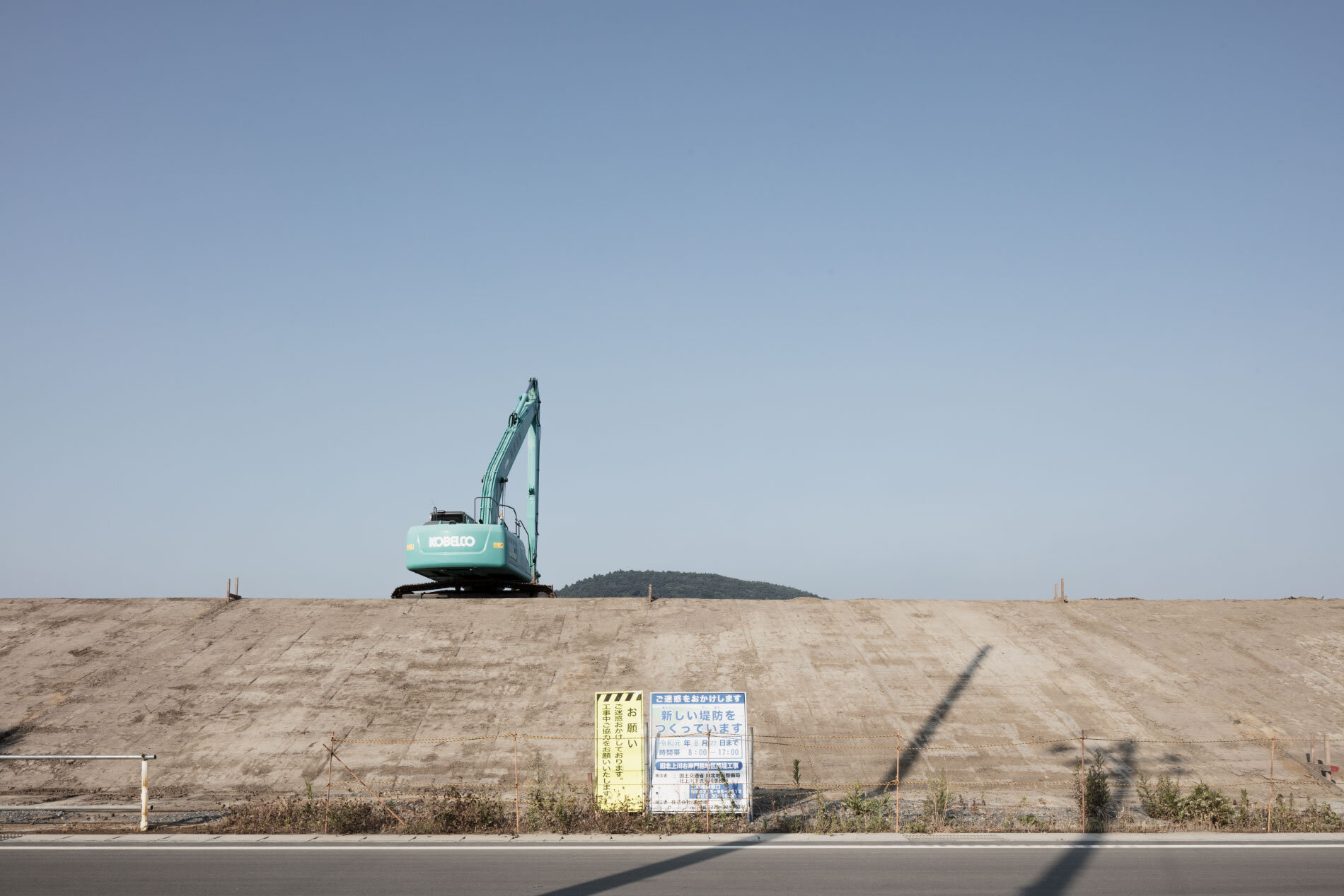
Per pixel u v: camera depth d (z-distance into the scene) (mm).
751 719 25953
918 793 21891
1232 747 24812
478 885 13023
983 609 34219
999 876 13547
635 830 17312
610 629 31438
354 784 22719
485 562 34406
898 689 27766
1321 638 31797
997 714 26453
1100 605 34781
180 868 14109
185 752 24172
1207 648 30984
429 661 29031
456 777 23062
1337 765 23828
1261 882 13273
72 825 17875
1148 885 13047
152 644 30125
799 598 34719
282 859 14789
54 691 27094
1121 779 23109
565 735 24953
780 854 15055
